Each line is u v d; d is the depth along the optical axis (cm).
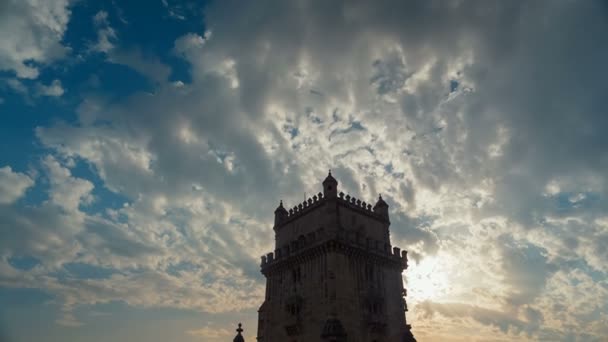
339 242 5844
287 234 6981
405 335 6019
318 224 6350
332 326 5162
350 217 6462
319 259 5956
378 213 7031
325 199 6350
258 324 6681
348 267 5900
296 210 6956
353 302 5672
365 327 5656
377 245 6431
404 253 6775
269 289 6706
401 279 6575
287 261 6438
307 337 5622
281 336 6122
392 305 6206
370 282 6081
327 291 5562
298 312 5909
